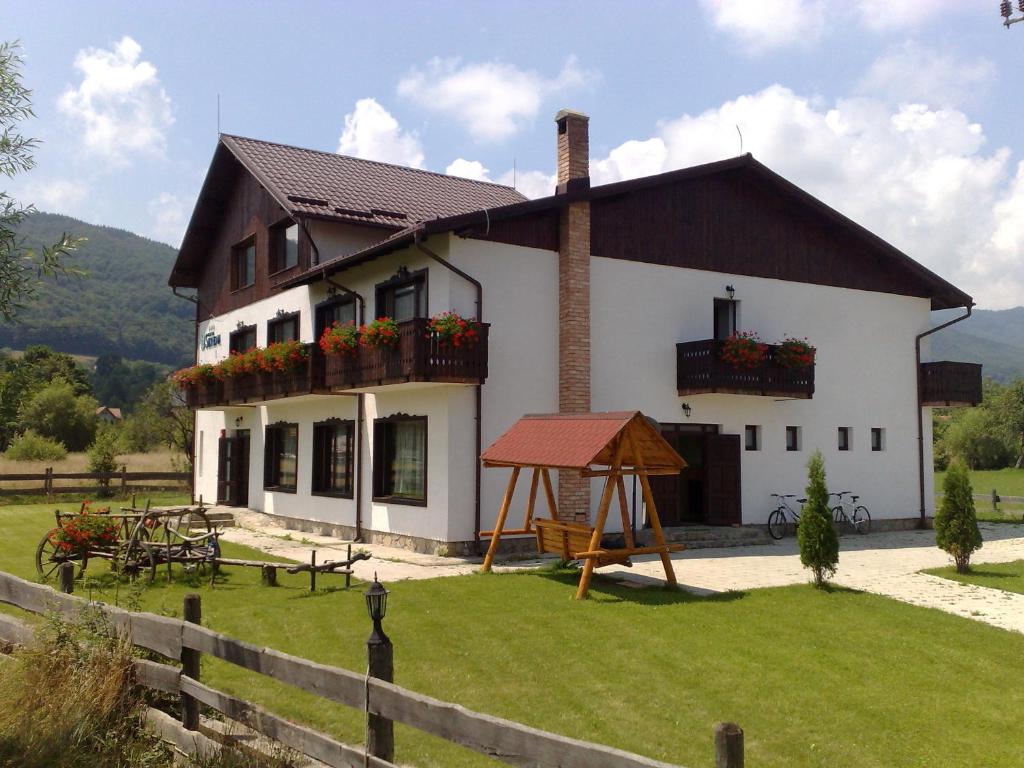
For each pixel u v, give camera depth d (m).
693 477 17.42
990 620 9.37
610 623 9.01
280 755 4.76
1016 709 6.55
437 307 14.34
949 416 55.56
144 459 39.56
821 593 10.64
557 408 15.02
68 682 5.62
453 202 20.62
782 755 5.67
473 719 3.87
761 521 17.17
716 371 15.81
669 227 16.56
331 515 17.25
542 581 11.39
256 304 20.81
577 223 15.17
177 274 24.94
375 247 14.39
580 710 6.41
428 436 14.50
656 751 5.66
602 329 15.50
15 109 6.05
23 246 5.96
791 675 7.28
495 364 14.44
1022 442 46.66
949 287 19.75
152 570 11.25
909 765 5.55
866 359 19.00
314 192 18.31
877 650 8.05
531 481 14.59
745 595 10.48
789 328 17.97
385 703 4.29
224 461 22.72
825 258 18.64
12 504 24.89
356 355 15.10
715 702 6.61
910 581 11.78
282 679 4.84
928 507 19.52
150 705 5.77
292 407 19.12
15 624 6.71
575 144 15.35
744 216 17.62
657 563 13.33
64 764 5.04
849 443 18.64
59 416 45.69
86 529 11.71
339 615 9.30
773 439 17.52
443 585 11.07
